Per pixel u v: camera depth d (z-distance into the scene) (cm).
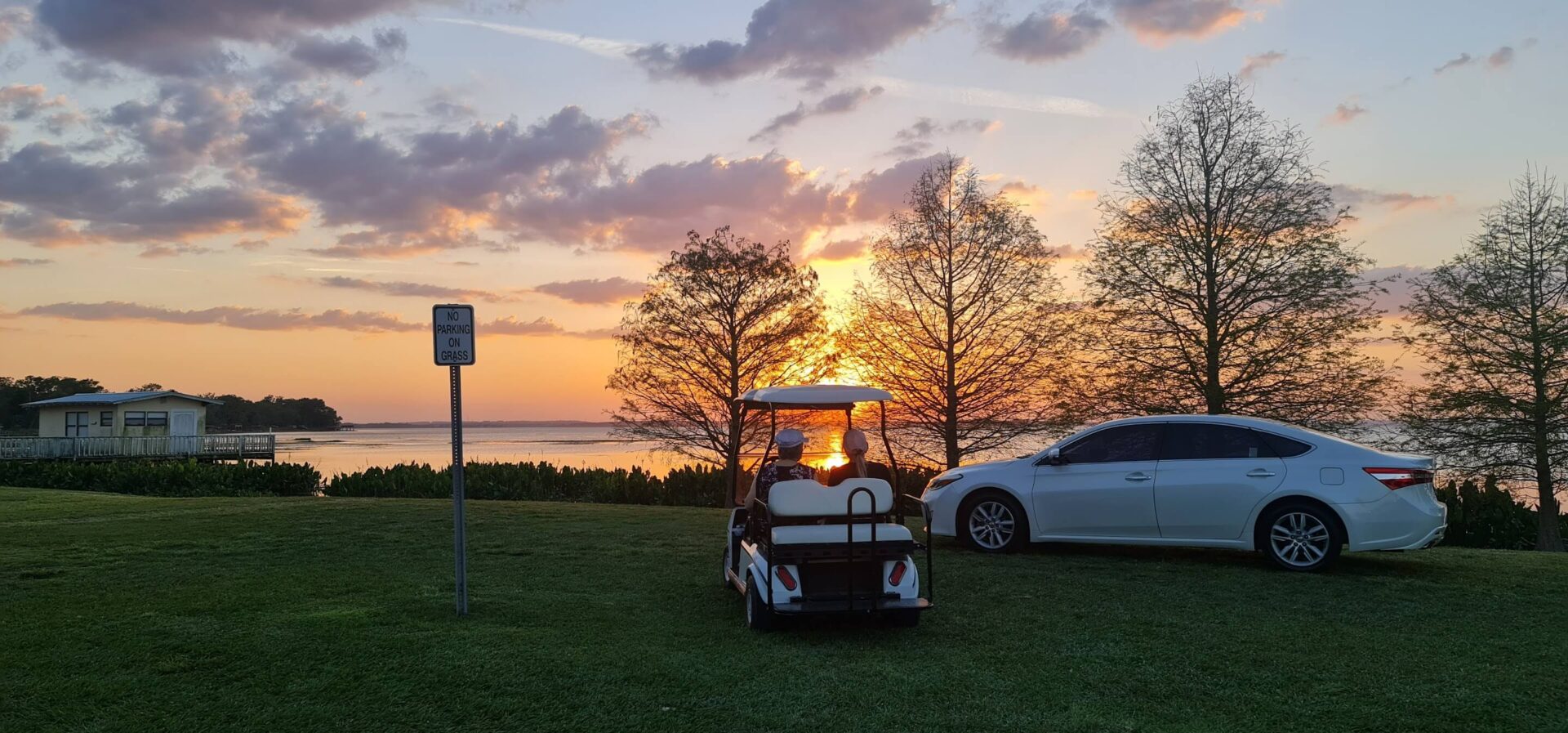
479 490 2111
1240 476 873
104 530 1144
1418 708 467
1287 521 855
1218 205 2056
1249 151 2042
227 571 847
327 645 572
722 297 2127
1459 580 810
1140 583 793
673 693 488
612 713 459
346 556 947
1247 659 556
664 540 1068
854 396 692
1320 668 537
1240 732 437
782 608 596
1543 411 2100
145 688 491
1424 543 820
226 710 459
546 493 2111
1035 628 637
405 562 906
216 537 1086
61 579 800
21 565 880
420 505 1498
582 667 531
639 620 657
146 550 982
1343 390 1959
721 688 498
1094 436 954
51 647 566
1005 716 458
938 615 678
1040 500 951
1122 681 514
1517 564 905
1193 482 887
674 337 2159
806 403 690
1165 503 895
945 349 2062
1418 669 532
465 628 623
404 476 2138
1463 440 2220
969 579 816
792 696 485
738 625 646
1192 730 439
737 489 768
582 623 642
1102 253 2158
